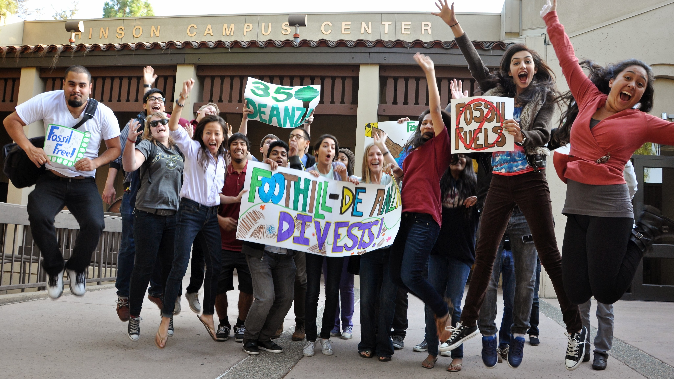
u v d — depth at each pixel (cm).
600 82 333
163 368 351
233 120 1219
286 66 930
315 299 423
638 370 395
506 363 411
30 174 383
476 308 346
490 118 336
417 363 402
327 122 1223
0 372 316
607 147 307
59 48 980
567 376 375
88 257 388
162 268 455
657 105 855
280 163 443
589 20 873
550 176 842
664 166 845
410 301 738
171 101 967
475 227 412
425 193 380
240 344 442
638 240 311
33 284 631
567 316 350
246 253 412
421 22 1239
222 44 924
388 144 532
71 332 439
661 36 846
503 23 941
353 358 411
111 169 520
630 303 787
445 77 890
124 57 962
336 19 1273
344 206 423
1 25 1380
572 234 325
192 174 418
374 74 896
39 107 371
